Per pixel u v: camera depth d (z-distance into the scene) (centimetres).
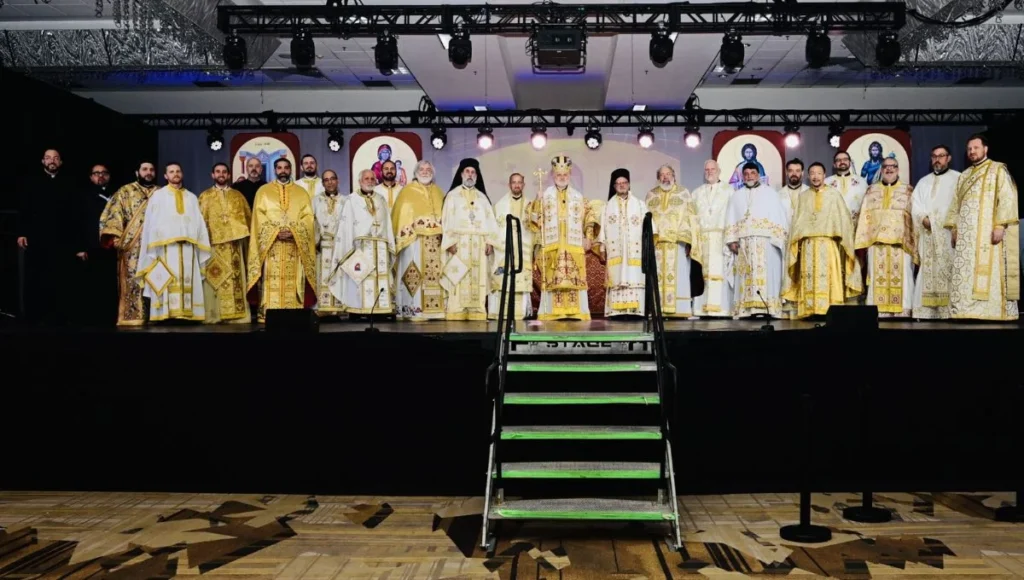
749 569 482
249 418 702
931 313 935
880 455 694
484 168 1620
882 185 966
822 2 1059
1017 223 816
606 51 1364
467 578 471
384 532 568
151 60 1305
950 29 1120
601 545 531
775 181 1560
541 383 676
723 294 1142
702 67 1343
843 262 982
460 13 1039
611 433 561
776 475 689
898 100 1620
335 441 695
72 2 1180
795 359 695
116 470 709
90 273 922
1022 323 824
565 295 989
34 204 895
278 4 1158
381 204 976
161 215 888
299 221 976
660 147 1606
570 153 1616
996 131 1387
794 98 1634
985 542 533
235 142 1590
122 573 485
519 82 1550
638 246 1005
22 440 716
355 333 699
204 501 667
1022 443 689
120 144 1446
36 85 1220
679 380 684
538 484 661
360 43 1353
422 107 1642
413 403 691
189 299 910
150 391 710
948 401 696
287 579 472
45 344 717
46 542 549
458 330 747
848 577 468
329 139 1533
